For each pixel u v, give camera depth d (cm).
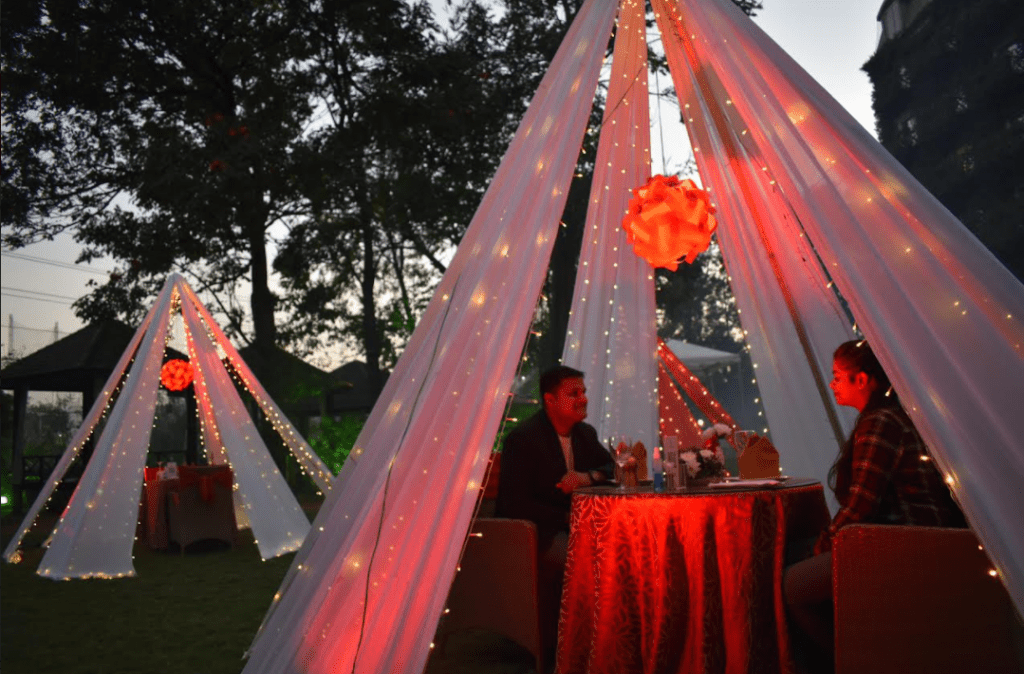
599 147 635
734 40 335
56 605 639
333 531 352
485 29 2100
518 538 405
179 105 1838
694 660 324
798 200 299
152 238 1777
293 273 1969
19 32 1648
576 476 421
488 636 488
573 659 356
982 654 285
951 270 254
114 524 803
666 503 335
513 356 350
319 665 315
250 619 561
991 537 230
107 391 987
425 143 1873
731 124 452
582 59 406
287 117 1792
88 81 1694
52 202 1819
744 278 569
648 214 434
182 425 2692
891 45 2039
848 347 350
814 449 538
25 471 1891
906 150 2016
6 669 452
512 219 367
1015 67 1739
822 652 341
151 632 534
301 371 1933
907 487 319
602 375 636
